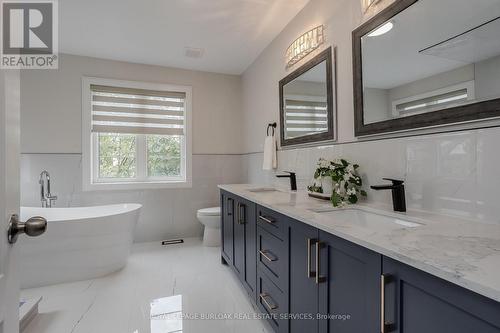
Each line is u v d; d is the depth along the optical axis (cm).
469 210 104
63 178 296
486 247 72
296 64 224
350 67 166
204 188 354
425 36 119
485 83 97
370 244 78
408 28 127
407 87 127
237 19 230
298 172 223
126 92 319
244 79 357
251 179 333
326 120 185
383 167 144
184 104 347
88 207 283
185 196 346
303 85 213
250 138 336
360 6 157
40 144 288
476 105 100
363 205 144
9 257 61
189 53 298
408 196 130
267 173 284
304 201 162
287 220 134
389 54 136
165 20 230
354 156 164
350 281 91
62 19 226
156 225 334
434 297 62
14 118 63
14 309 65
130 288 216
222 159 363
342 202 146
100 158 320
